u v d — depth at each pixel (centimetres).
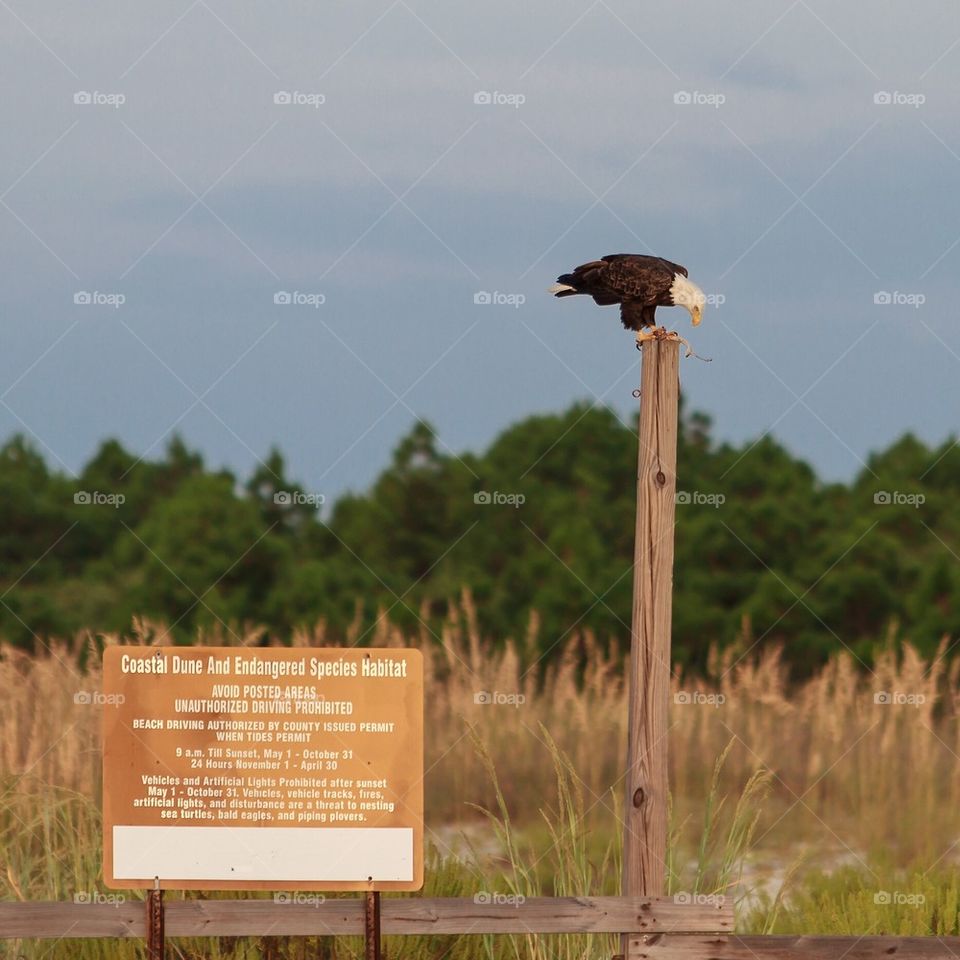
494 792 2003
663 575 1194
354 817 1149
